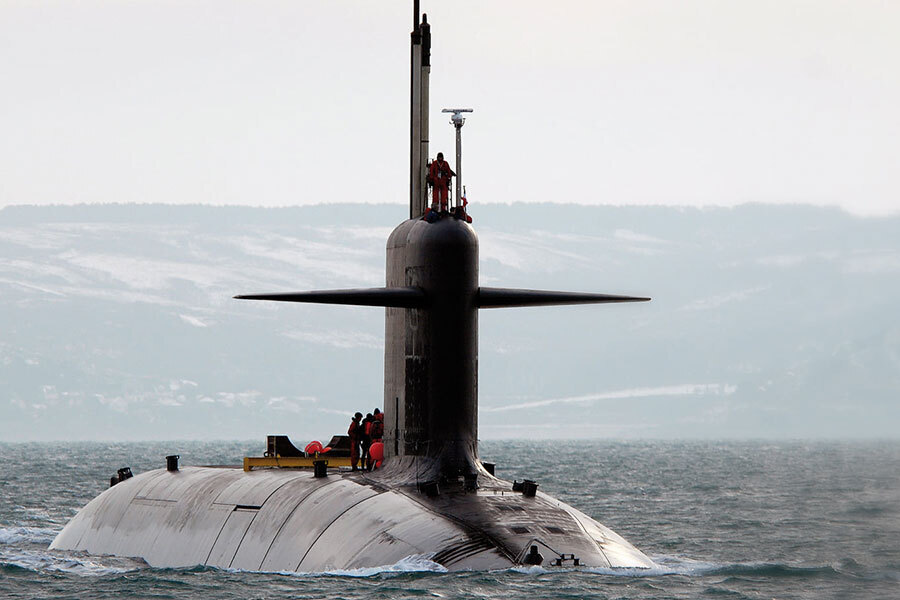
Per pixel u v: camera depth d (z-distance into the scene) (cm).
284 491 11494
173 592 10275
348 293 10531
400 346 11075
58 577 11575
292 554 10625
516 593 9394
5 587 11081
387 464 11238
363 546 10081
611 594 9612
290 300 10294
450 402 10819
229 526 11550
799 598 10125
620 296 10538
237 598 9706
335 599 9350
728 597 10000
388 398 11281
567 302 10725
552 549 9988
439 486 10675
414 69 11925
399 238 11162
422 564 9694
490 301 10938
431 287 10812
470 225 11050
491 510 10306
